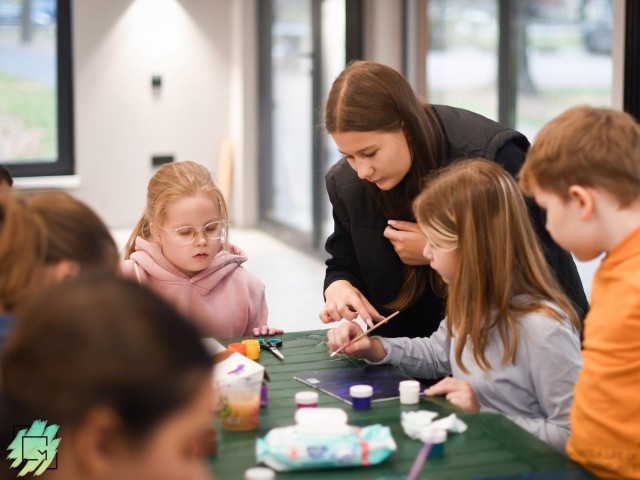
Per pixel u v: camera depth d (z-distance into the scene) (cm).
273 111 767
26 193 123
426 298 213
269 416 159
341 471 133
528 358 165
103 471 65
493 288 166
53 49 768
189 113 803
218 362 161
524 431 147
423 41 551
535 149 139
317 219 674
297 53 702
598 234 134
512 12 481
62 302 66
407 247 200
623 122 135
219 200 224
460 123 204
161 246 224
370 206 211
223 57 805
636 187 132
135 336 65
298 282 607
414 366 194
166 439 66
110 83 780
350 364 193
